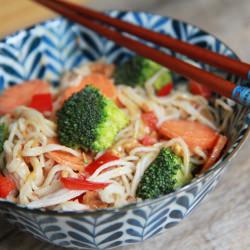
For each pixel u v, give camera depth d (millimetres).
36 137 451
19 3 635
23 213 391
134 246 436
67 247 436
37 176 437
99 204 427
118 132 459
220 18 591
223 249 427
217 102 476
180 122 472
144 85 509
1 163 452
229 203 451
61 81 531
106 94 488
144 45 485
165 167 425
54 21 527
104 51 541
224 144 444
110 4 631
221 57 449
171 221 417
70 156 441
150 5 623
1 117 494
